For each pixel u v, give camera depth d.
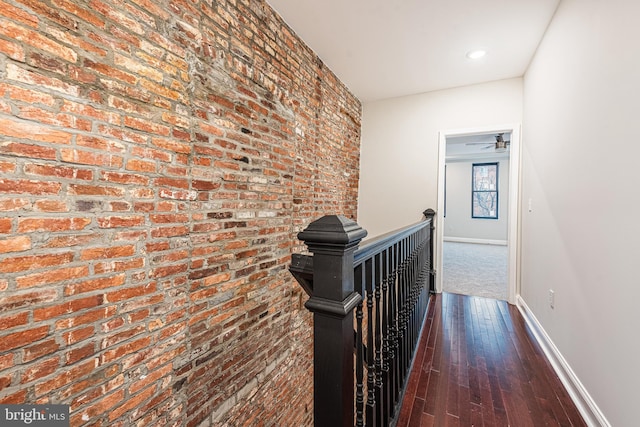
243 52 1.91
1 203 0.94
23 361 0.99
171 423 1.47
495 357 2.09
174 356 1.49
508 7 2.08
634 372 1.12
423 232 2.64
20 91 0.97
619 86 1.26
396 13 2.19
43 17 1.01
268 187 2.19
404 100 3.79
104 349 1.21
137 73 1.30
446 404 1.61
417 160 3.72
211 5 1.67
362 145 4.02
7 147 0.95
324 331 0.77
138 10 1.30
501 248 7.61
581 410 1.54
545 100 2.32
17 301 0.98
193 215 1.59
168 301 1.46
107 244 1.21
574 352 1.67
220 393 1.76
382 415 1.19
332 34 2.48
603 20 1.41
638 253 1.11
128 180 1.28
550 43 2.21
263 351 2.12
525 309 2.80
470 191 8.70
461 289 3.83
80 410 1.13
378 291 1.14
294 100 2.50
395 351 1.41
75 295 1.12
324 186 3.12
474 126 3.38
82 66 1.12
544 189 2.30
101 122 1.18
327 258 0.75
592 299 1.47
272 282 2.23
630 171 1.17
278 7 2.16
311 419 2.72
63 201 1.08
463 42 2.54
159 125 1.40
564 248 1.85
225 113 1.79
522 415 1.52
